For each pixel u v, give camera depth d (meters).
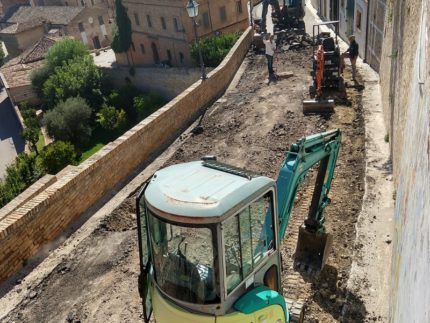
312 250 8.59
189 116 16.70
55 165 29.36
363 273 8.55
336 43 16.95
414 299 4.46
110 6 70.06
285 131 14.61
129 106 44.34
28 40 62.28
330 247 8.70
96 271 9.54
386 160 12.08
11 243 9.46
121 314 8.37
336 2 25.34
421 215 4.68
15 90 48.69
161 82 42.41
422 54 6.12
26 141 41.91
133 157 13.45
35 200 10.22
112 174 12.52
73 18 60.94
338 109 15.57
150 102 41.28
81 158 38.62
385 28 15.39
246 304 5.34
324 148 7.77
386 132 13.32
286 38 24.55
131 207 11.59
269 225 5.87
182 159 13.91
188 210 4.89
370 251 9.08
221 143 14.56
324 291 8.24
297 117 15.45
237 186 5.28
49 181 11.92
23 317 8.54
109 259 9.84
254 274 5.66
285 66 20.97
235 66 21.61
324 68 16.41
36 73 48.94
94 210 11.63
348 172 11.87
